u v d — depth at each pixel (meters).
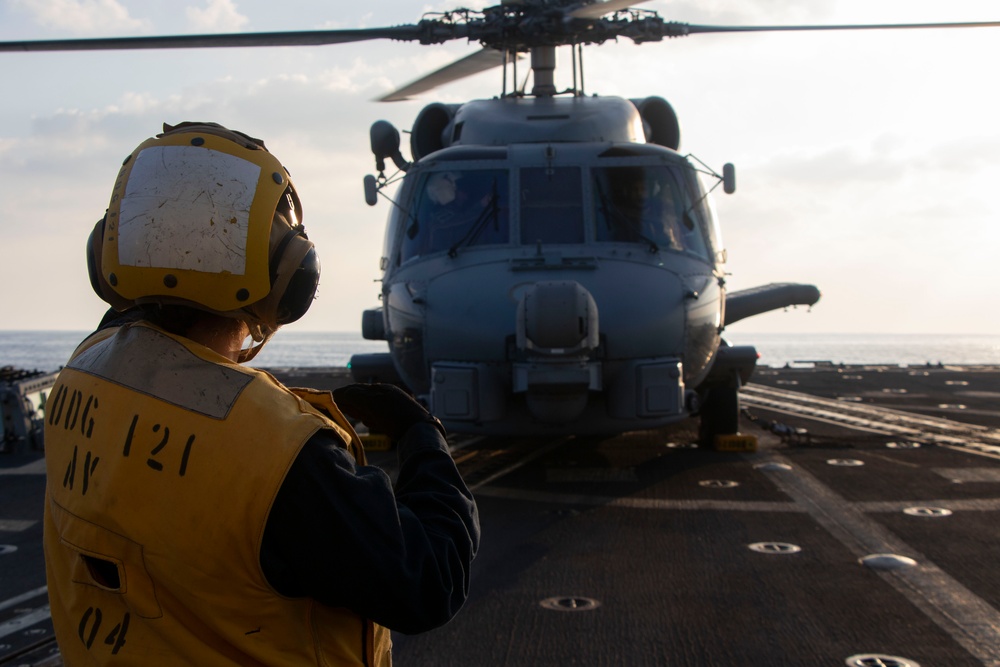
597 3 8.48
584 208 7.67
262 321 1.41
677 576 4.55
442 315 7.15
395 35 8.98
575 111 8.65
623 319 6.92
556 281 6.61
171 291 1.30
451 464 1.47
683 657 3.49
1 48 7.73
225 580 1.18
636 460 8.38
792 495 6.55
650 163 8.00
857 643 3.59
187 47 8.30
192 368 1.26
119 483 1.21
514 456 8.83
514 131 8.41
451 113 9.81
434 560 1.27
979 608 3.98
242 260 1.30
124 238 1.30
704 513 6.01
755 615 3.94
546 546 5.23
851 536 5.29
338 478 1.20
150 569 1.19
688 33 9.40
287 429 1.20
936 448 8.87
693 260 7.68
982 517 5.74
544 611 4.06
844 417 11.80
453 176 7.95
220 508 1.17
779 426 9.66
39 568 5.00
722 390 8.93
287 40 8.53
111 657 1.23
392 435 1.56
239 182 1.32
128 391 1.27
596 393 7.06
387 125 9.03
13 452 9.60
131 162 1.35
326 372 20.30
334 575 1.18
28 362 122.31
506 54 9.60
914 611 3.95
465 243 7.58
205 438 1.20
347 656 1.31
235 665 1.20
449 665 3.46
